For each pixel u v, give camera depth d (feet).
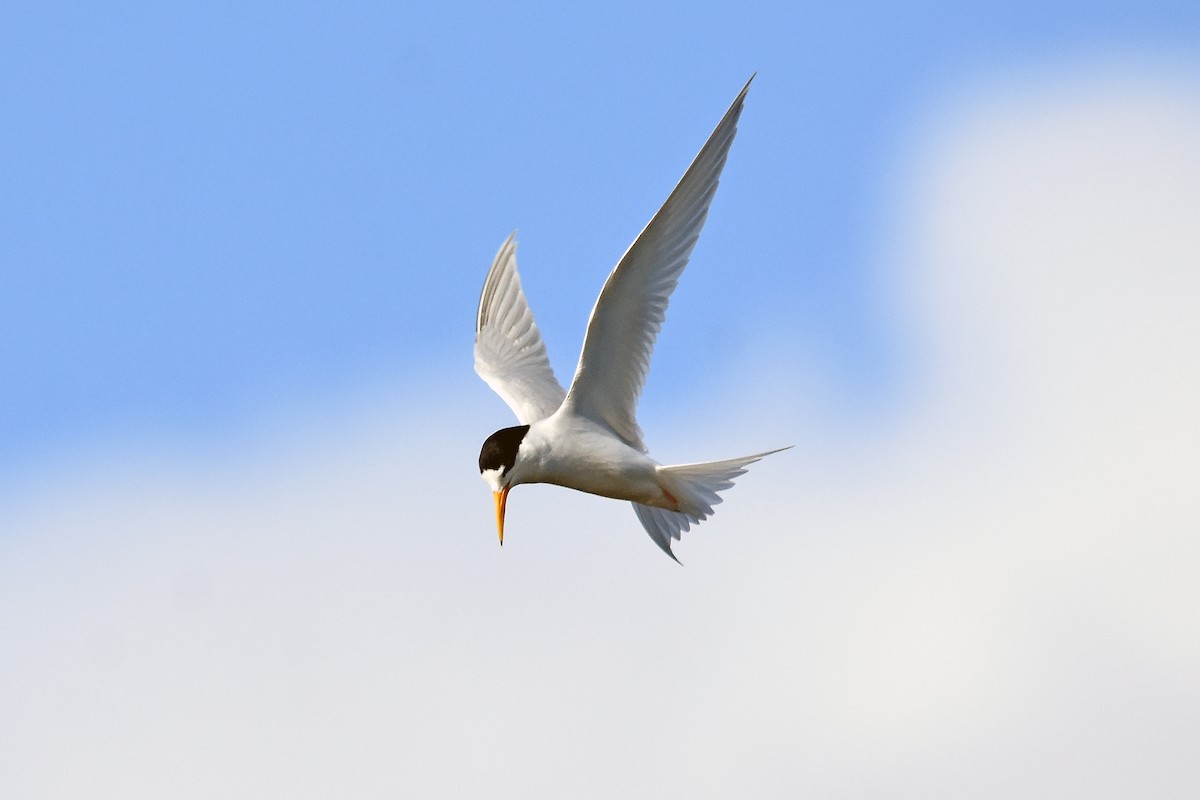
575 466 37.83
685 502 38.32
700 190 35.01
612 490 38.50
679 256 35.63
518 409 42.55
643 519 41.65
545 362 44.14
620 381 37.42
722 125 34.63
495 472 38.06
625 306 36.14
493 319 45.27
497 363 44.29
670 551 41.24
